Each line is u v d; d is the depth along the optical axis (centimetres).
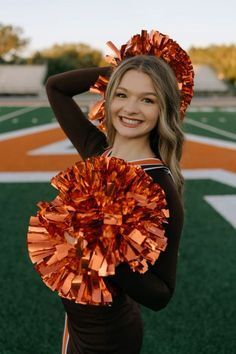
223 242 346
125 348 104
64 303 104
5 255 315
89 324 101
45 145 861
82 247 83
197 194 492
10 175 584
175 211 96
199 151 800
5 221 389
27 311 237
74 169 90
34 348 203
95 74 130
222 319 231
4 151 790
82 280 85
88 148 127
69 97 133
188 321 229
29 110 1922
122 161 89
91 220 85
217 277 283
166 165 107
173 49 109
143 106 101
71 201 88
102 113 121
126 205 84
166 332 218
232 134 1089
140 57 102
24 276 282
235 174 604
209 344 208
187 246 337
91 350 103
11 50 5594
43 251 89
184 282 275
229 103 2748
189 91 113
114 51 117
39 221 91
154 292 89
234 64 4991
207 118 1598
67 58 5128
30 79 3728
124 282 89
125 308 103
